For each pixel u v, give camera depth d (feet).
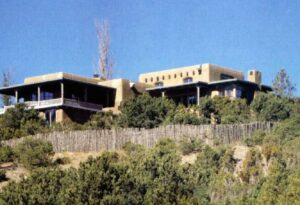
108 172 142.10
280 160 160.45
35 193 140.56
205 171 164.86
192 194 150.30
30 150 198.39
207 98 231.30
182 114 217.97
